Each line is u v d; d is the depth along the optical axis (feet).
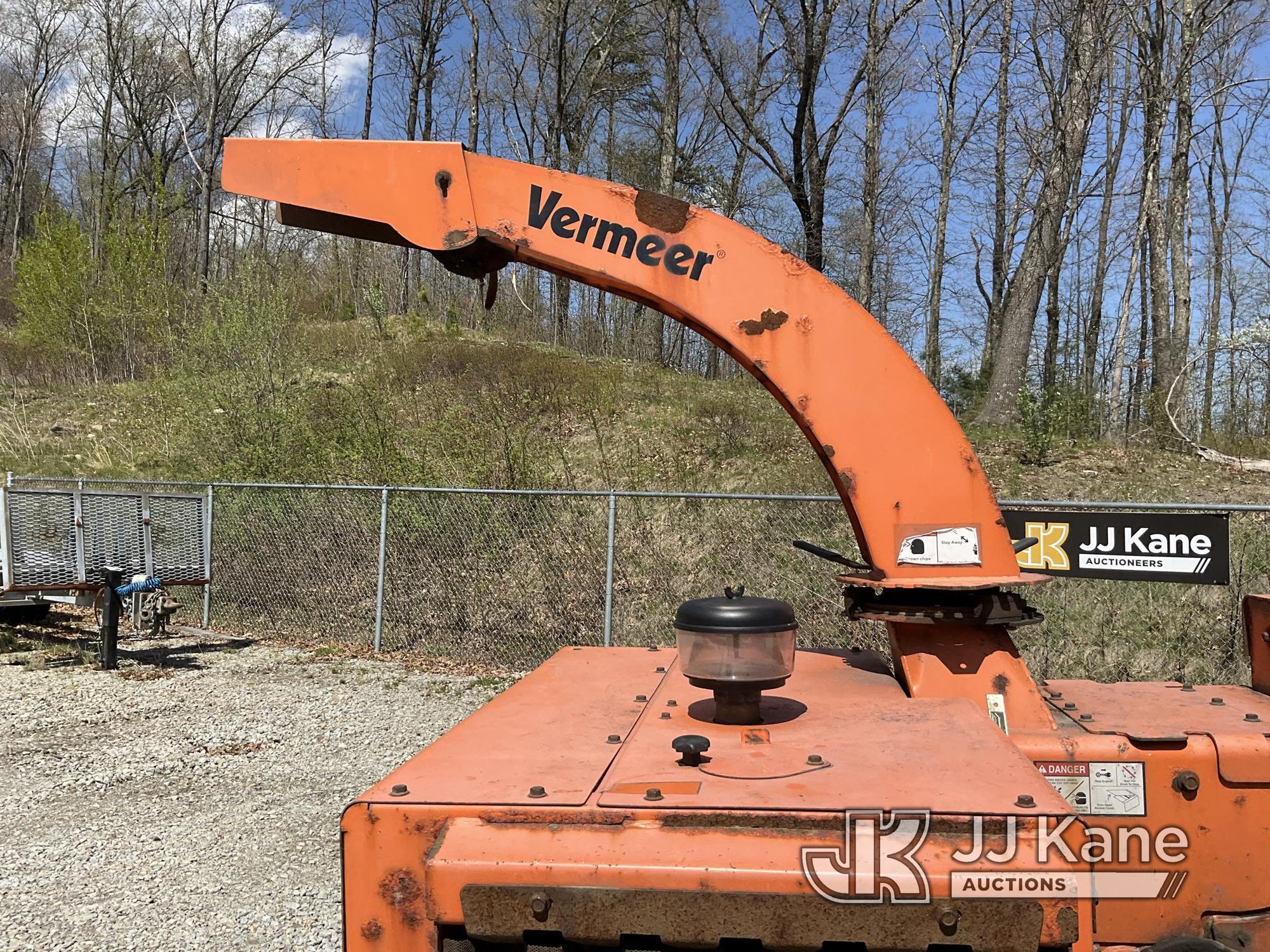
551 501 34.01
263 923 14.16
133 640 35.53
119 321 75.15
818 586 30.17
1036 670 25.68
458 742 8.09
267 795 19.71
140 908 14.66
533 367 59.82
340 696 27.86
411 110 136.87
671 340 93.71
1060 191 62.54
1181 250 64.39
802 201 78.48
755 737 8.00
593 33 121.49
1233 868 8.96
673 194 92.63
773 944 6.05
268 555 37.45
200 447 44.86
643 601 31.81
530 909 6.20
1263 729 9.47
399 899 6.61
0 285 117.80
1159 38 69.21
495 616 33.27
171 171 137.80
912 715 8.68
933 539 9.70
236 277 49.96
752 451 47.11
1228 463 47.19
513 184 10.07
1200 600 25.96
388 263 100.48
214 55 128.88
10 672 30.58
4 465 53.88
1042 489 42.42
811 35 75.36
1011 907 5.97
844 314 9.78
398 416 47.55
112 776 20.83
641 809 6.43
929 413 9.73
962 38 102.68
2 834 17.57
